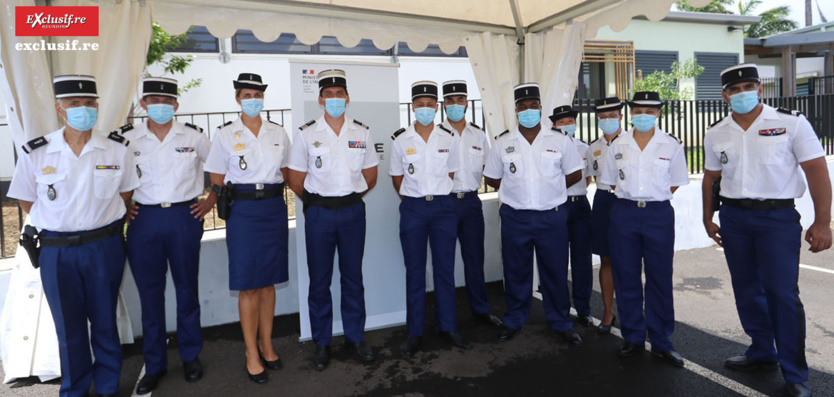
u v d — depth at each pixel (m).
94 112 2.59
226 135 3.01
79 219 2.64
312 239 3.23
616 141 3.21
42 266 2.64
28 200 2.66
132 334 3.72
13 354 3.14
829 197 2.57
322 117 3.28
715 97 12.36
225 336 3.84
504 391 2.85
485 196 5.05
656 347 3.17
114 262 2.79
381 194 3.92
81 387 2.79
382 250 3.94
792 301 2.64
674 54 11.77
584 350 3.37
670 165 3.07
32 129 3.06
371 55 8.99
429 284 4.80
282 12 3.77
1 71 3.01
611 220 3.23
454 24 4.35
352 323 3.39
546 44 4.47
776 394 2.71
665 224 3.04
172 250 2.99
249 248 2.99
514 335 3.67
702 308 4.09
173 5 3.50
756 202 2.71
